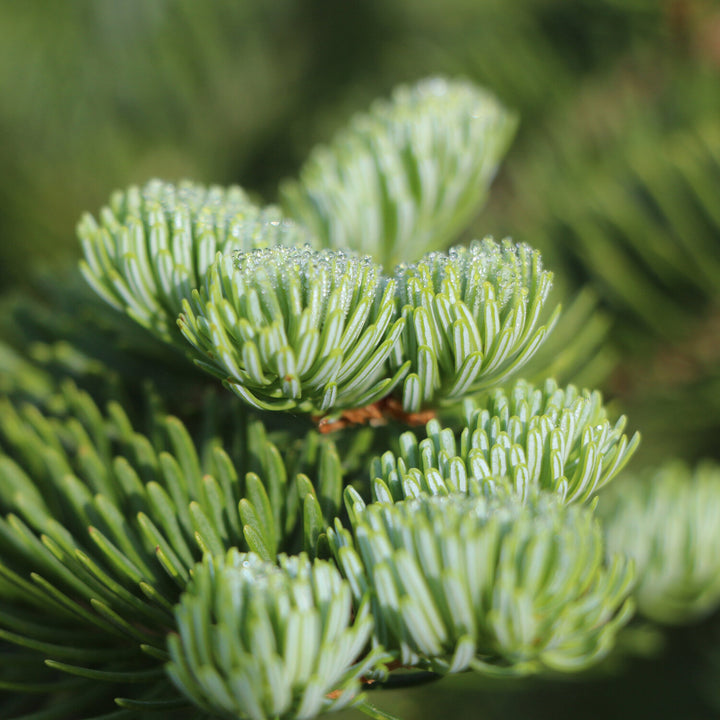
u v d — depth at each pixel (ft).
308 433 0.81
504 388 0.86
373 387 0.79
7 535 0.80
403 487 0.74
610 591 0.73
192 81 1.59
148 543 0.79
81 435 0.85
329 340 0.75
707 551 0.97
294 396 0.77
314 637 0.69
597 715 1.26
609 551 0.97
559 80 1.35
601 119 1.31
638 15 1.36
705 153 1.10
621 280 1.09
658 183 1.10
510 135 0.95
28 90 1.50
